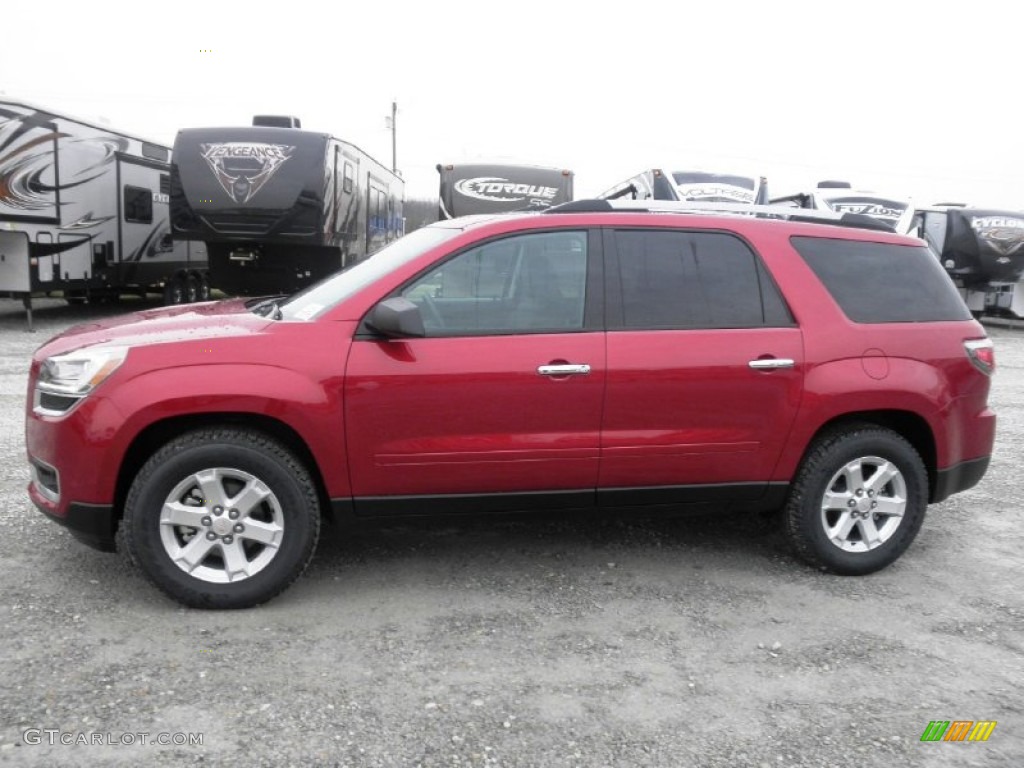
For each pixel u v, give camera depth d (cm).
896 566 476
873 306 459
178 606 396
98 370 383
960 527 545
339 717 311
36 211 1327
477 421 407
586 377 412
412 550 479
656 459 428
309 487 397
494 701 325
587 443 418
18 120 1273
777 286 445
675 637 382
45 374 399
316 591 421
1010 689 346
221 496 388
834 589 442
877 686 346
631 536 512
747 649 373
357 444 399
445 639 373
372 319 392
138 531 381
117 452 381
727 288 441
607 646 372
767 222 456
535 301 421
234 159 1318
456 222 463
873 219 489
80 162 1438
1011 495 617
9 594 402
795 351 437
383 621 389
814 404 439
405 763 286
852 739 308
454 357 403
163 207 1766
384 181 2011
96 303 2008
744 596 429
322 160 1338
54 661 342
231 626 379
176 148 1322
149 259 1709
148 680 331
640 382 418
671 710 323
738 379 429
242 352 389
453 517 423
